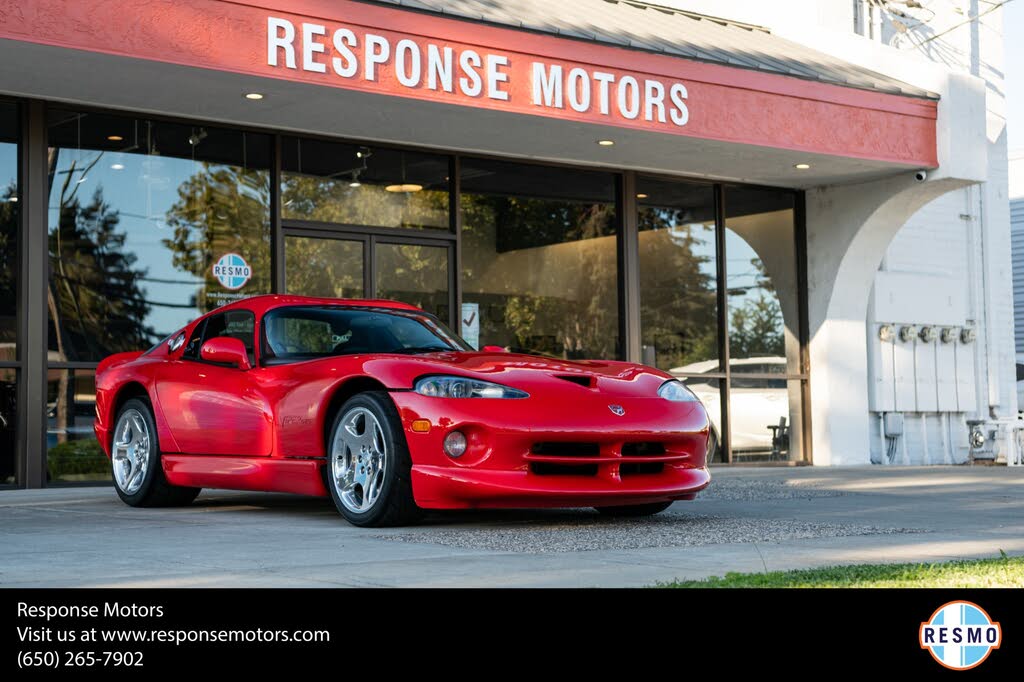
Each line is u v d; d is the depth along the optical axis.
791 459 10.92
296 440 4.95
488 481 4.41
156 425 5.77
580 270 9.88
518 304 9.52
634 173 10.15
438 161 9.18
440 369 4.61
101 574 3.19
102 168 7.71
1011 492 6.90
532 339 9.58
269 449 5.10
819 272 10.95
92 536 4.32
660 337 10.23
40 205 7.41
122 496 5.96
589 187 9.97
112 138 7.76
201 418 5.48
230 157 8.22
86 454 7.59
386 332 5.47
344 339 5.37
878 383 11.67
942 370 12.27
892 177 10.34
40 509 5.82
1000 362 13.02
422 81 7.31
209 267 8.09
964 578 2.97
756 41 10.19
